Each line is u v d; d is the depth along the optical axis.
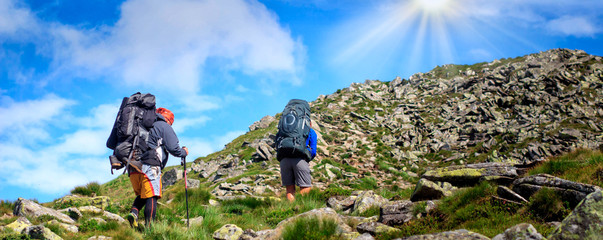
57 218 8.15
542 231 4.97
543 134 44.22
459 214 6.25
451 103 63.97
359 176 36.50
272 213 9.38
